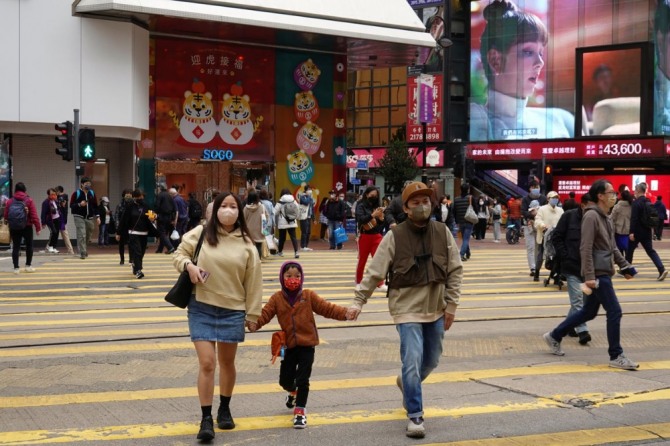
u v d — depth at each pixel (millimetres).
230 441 5797
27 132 24359
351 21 27312
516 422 6344
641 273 18781
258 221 20359
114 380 7676
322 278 16812
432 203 6121
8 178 25094
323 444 5750
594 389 7453
